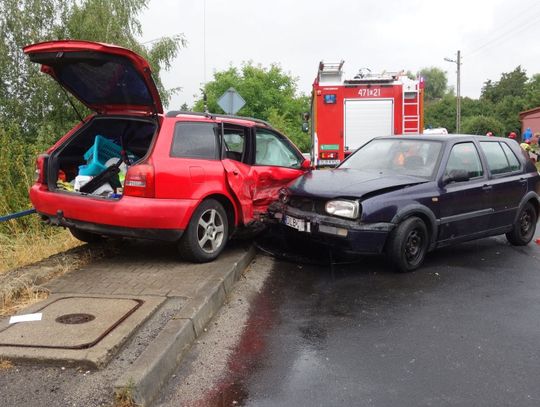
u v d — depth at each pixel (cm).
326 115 1436
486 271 630
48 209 569
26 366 333
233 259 597
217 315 467
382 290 550
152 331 385
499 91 8131
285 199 640
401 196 596
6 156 984
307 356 389
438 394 335
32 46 525
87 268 553
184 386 341
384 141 743
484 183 700
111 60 517
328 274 607
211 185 574
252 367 369
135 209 515
